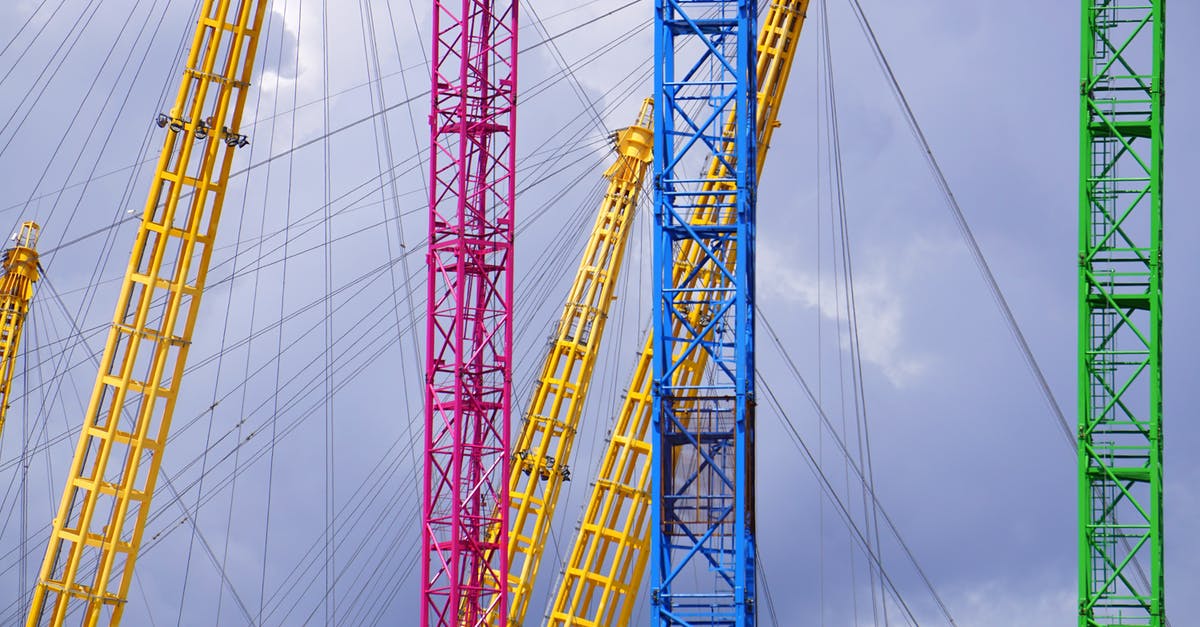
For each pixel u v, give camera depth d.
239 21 123.19
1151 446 101.50
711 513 98.50
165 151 122.31
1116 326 103.88
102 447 119.50
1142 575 104.12
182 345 121.38
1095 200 104.75
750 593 97.69
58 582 118.06
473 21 118.81
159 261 121.38
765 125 137.62
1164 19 105.19
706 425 99.19
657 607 97.75
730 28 103.31
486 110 118.38
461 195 115.94
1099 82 105.44
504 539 115.19
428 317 116.00
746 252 100.56
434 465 116.00
